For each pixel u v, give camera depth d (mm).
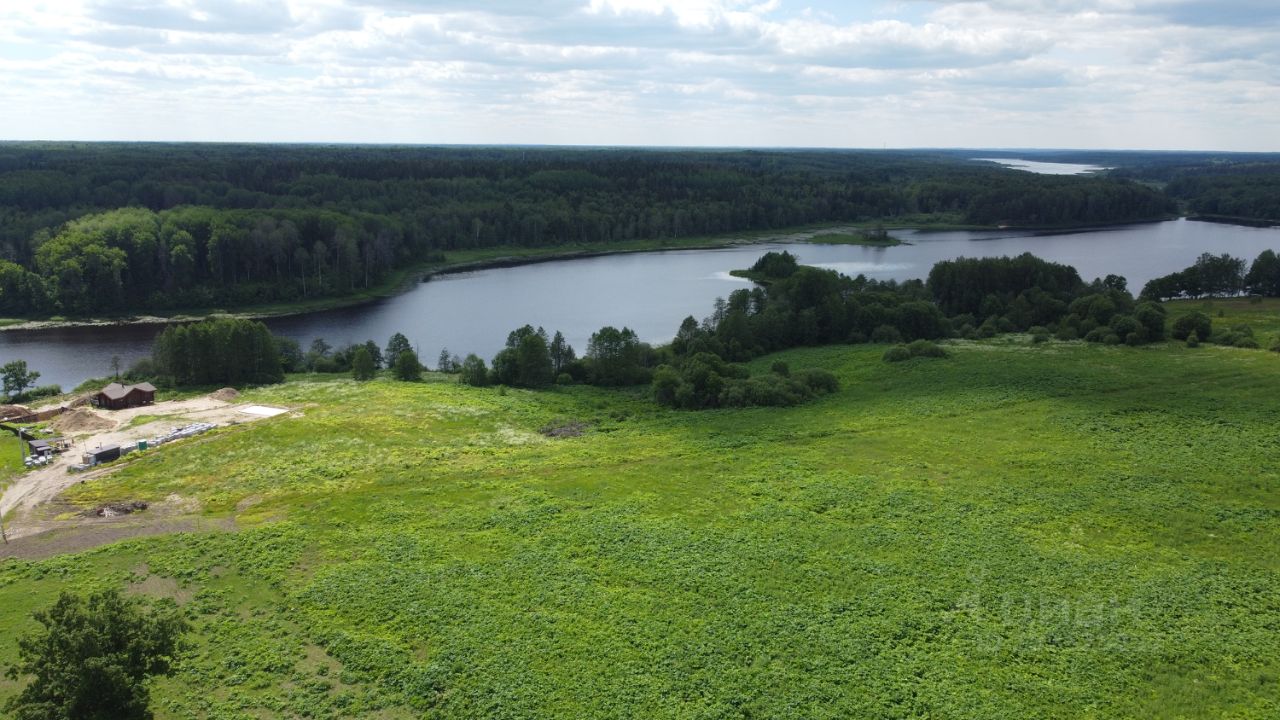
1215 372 110375
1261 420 89500
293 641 50031
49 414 102375
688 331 140875
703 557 60938
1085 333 140000
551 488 75812
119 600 43312
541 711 43812
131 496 75062
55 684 39250
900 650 49156
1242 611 52594
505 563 60000
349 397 110875
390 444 90375
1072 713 43406
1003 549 61469
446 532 65625
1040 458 80625
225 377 121750
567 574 58312
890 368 122438
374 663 47750
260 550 62250
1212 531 64125
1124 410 94875
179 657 48188
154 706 43844
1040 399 101125
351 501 72625
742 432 93438
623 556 61125
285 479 79062
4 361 139875
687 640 50281
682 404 108750
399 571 58656
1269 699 44031
